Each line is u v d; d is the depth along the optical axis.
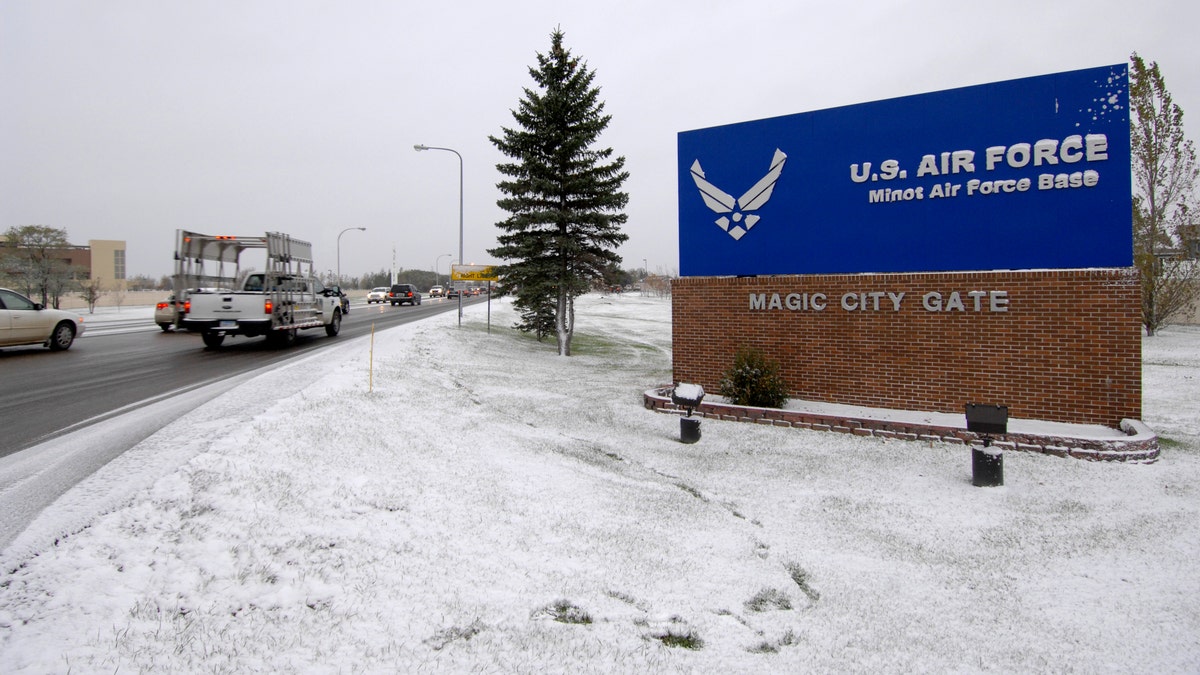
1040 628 4.19
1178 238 24.59
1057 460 7.75
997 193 9.31
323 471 5.95
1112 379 8.66
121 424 7.21
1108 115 8.66
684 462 7.96
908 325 9.93
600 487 6.70
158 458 5.59
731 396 10.70
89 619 3.27
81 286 39.91
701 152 11.64
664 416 10.42
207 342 16.67
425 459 6.95
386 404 9.12
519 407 10.70
